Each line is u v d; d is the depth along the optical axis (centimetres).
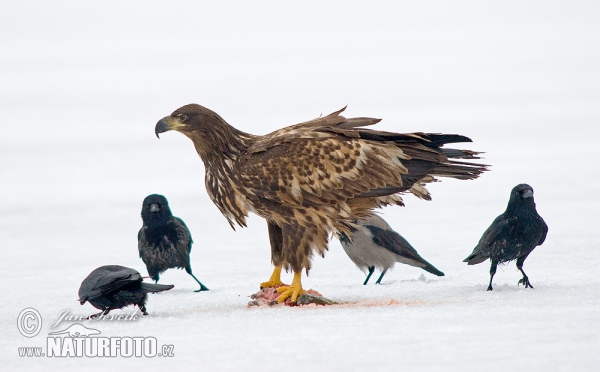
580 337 771
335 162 1170
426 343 770
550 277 1241
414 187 1226
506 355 720
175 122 1184
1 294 1252
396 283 1273
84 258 1680
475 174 1202
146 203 1309
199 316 985
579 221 1927
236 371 710
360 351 754
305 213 1167
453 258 1540
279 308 1041
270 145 1184
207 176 1220
